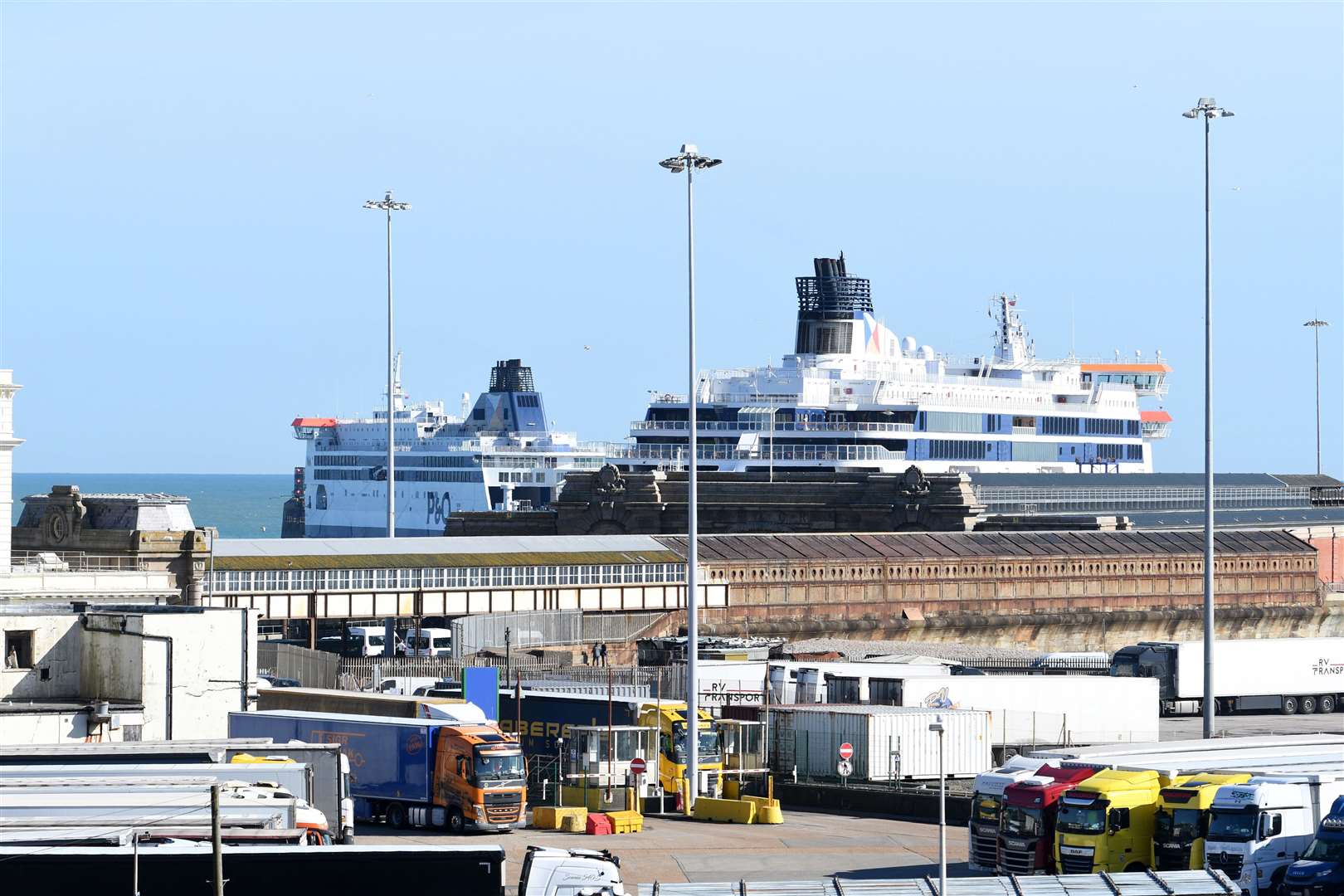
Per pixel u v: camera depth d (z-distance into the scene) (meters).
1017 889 190.00
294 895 165.88
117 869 163.38
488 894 168.00
